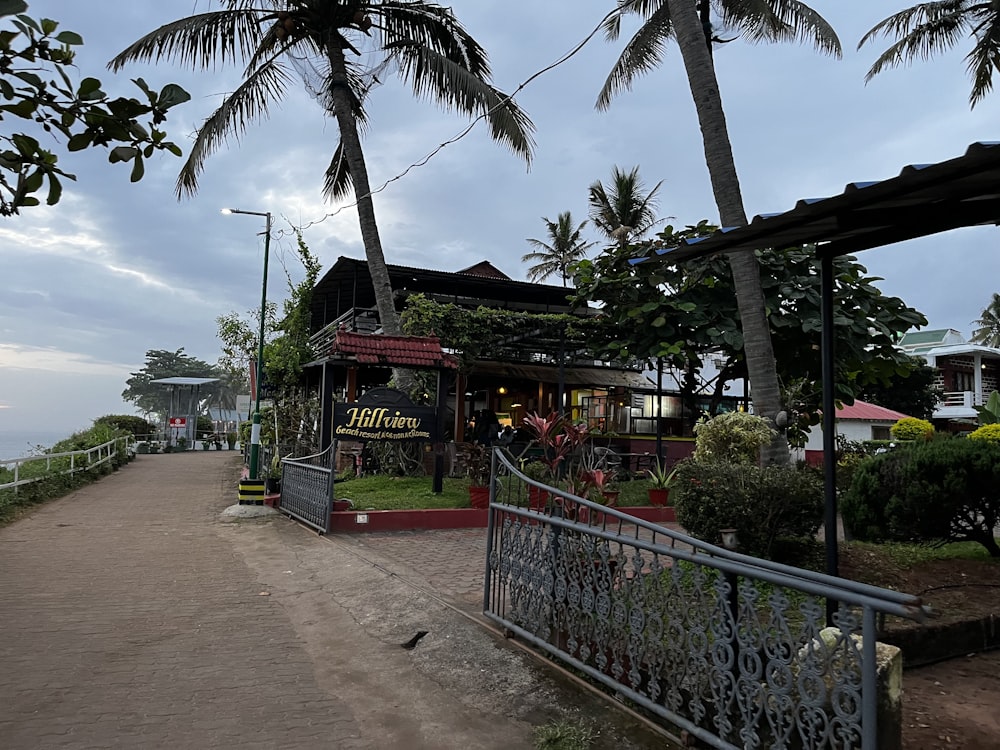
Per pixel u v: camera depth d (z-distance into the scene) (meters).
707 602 3.38
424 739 3.80
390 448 15.12
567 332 16.38
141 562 8.14
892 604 2.41
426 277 18.34
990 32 16.95
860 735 2.54
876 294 12.87
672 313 13.03
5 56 1.88
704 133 8.06
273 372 19.44
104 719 3.96
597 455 12.72
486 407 24.27
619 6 12.26
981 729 3.64
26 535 9.77
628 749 3.57
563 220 42.47
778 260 12.55
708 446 7.69
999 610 5.11
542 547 4.83
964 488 6.21
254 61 16.83
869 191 3.37
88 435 23.31
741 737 3.08
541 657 4.72
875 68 18.67
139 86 2.02
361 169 16.08
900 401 31.92
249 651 5.22
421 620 5.83
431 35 16.66
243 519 11.48
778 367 13.42
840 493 7.70
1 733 3.75
